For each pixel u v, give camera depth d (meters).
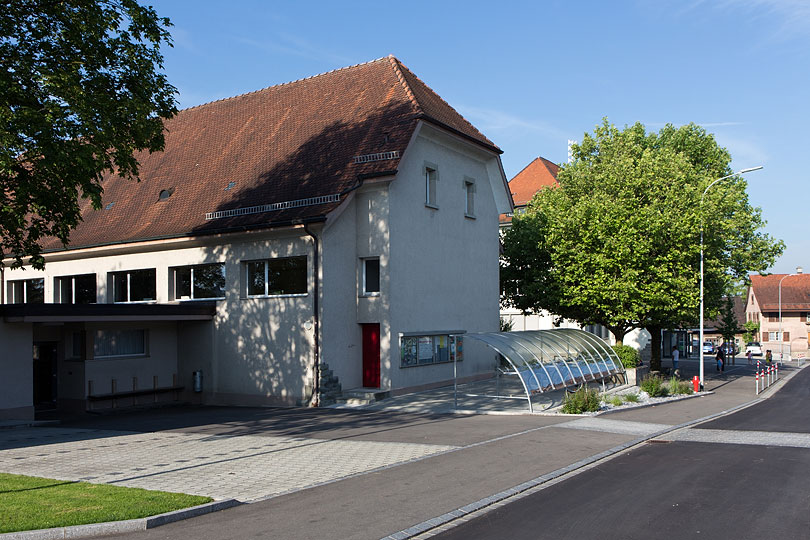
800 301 81.75
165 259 23.77
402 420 16.59
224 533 7.08
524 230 31.41
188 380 23.27
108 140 15.35
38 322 18.45
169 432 15.22
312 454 11.77
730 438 14.01
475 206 26.61
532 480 9.65
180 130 29.64
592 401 18.17
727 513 7.94
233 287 22.11
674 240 27.36
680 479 9.84
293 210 20.89
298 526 7.34
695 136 38.03
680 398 23.17
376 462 10.98
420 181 22.91
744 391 28.09
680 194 28.22
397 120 22.33
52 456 11.95
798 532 7.17
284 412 18.95
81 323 21.03
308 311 20.33
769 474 10.20
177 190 25.64
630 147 30.86
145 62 16.28
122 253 24.78
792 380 35.97
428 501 8.43
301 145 23.92
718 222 29.39
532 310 33.81
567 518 7.73
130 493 8.49
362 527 7.31
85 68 15.56
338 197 20.50
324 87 26.70
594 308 28.94
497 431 14.48
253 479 9.73
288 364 20.73
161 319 20.98
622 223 27.30
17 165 15.40
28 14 15.13
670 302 27.34
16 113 13.77
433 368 23.47
